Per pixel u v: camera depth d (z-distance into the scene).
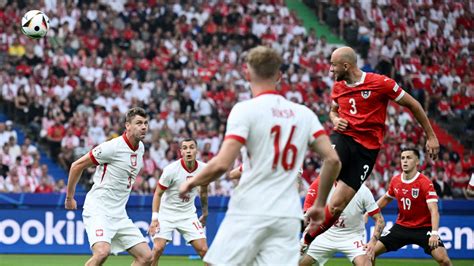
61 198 43.91
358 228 28.33
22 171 52.38
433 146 22.22
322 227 22.47
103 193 25.12
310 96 65.31
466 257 44.78
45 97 58.50
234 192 15.09
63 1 66.38
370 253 27.91
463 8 76.44
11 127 53.94
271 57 15.13
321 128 15.44
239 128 14.57
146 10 68.44
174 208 31.50
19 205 43.50
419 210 30.19
